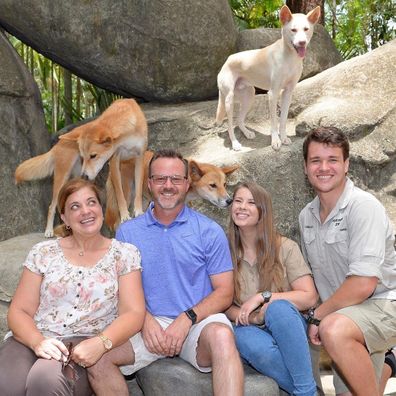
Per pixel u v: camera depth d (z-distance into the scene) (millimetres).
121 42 5332
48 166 4434
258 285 3137
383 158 4340
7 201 4777
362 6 8039
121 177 4523
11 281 3918
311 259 3152
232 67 4590
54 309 2818
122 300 2857
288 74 4242
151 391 2980
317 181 2980
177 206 3072
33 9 5062
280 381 2885
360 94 4738
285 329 2764
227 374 2645
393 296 2926
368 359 2730
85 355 2598
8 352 2688
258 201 3061
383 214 2947
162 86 5578
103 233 4793
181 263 3041
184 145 5039
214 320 2885
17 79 4891
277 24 8172
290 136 4617
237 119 4840
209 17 5480
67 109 6688
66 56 5402
